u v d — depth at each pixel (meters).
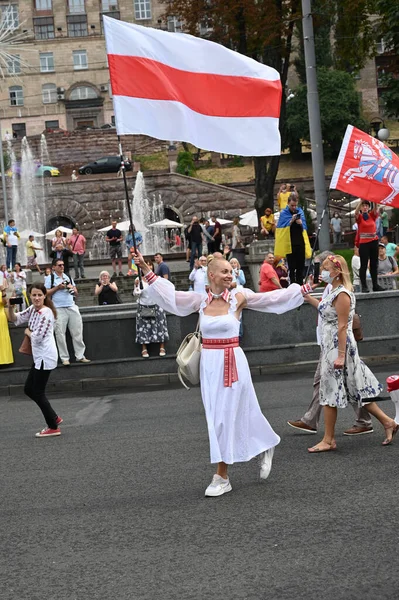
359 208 23.41
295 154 81.94
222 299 8.95
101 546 7.40
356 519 7.58
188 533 7.56
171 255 50.34
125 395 18.56
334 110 79.50
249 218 57.16
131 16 106.50
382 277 25.58
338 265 10.59
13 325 21.45
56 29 106.38
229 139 11.29
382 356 21.27
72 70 106.25
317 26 40.66
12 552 7.44
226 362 8.81
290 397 15.77
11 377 21.06
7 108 105.81
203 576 6.45
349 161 15.62
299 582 6.18
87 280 39.94
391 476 9.01
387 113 46.94
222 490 8.82
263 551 6.91
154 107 11.12
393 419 11.30
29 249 46.94
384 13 40.53
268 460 9.14
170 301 9.04
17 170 71.75
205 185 70.12
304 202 39.19
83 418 15.38
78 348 21.17
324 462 9.93
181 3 40.19
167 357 21.19
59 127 106.12
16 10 106.25
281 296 9.09
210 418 8.74
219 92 11.24
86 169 76.50
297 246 22.27
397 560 6.47
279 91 11.31
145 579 6.49
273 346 21.45
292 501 8.34
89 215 70.06
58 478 10.23
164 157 86.25
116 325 21.39
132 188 70.12
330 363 10.45
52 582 6.60
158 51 11.16
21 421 15.69
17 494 9.59
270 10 38.94
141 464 10.62
